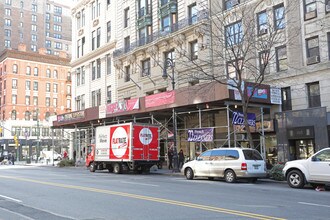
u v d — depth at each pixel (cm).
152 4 3684
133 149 2491
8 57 7331
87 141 4109
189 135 2455
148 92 3600
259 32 2595
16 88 7362
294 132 2386
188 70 2780
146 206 995
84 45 4862
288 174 1551
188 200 1112
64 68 8106
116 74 4100
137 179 2022
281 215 859
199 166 1961
